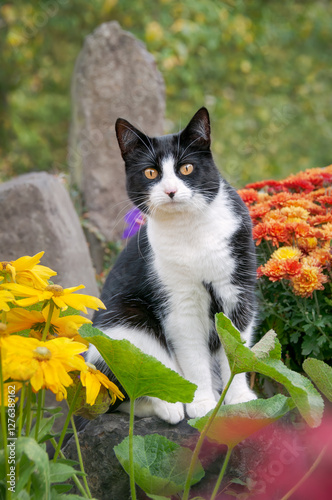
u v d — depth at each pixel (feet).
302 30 33.04
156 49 28.63
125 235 12.17
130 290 8.51
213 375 8.80
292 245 9.12
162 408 7.61
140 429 7.41
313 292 8.84
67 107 30.83
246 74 31.73
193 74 29.60
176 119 28.60
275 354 5.52
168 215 8.13
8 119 31.63
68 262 11.03
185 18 29.32
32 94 31.63
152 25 28.22
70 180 18.53
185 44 28.96
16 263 5.44
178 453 6.35
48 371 4.72
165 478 6.16
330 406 8.24
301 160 29.63
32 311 5.62
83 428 7.86
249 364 5.19
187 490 5.68
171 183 8.14
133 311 8.40
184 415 7.86
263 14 31.78
